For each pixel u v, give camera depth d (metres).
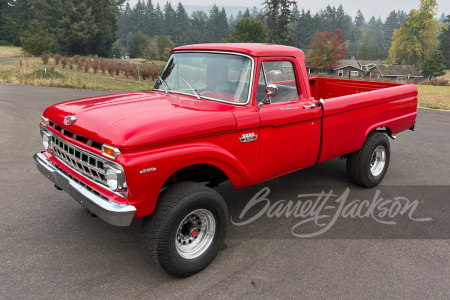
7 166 6.23
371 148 5.27
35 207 4.73
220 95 3.84
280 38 81.25
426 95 20.80
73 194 3.38
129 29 192.38
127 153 2.90
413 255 3.83
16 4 97.19
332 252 3.87
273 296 3.18
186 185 3.28
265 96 3.90
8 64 39.41
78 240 3.99
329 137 4.62
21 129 9.09
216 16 188.12
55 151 3.90
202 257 3.44
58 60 41.44
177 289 3.25
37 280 3.31
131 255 3.75
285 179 5.96
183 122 3.17
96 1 90.56
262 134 3.83
